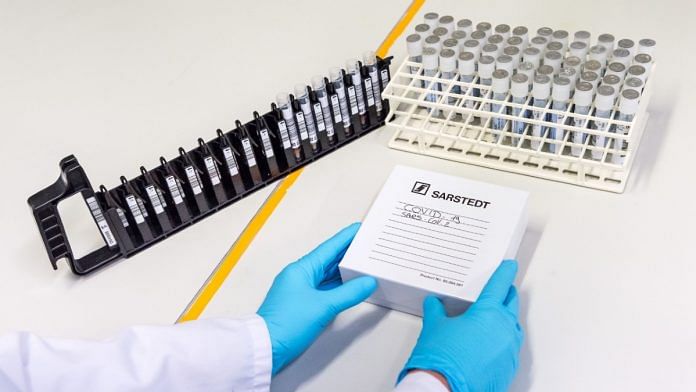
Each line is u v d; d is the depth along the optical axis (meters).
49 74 2.35
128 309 1.61
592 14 2.11
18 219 1.86
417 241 1.49
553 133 1.70
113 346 1.30
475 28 2.05
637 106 1.56
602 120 1.57
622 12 2.10
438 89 1.86
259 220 1.74
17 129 2.15
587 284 1.47
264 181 1.83
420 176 1.61
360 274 1.47
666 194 1.62
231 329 1.34
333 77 1.83
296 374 1.42
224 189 1.80
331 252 1.51
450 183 1.59
